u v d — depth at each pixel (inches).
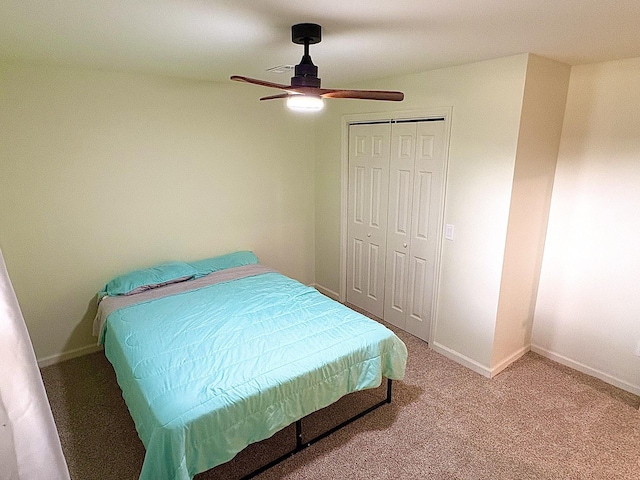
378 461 82.6
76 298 121.2
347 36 75.5
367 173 143.3
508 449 85.5
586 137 105.2
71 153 112.3
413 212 128.5
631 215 99.8
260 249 159.3
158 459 62.8
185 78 127.0
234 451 70.3
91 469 80.5
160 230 133.0
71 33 73.9
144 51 88.4
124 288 117.3
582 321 113.2
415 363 120.3
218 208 144.3
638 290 101.1
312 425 93.4
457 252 115.2
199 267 135.7
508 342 116.5
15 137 103.7
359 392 106.1
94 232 120.4
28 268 111.8
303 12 61.4
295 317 101.3
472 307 113.7
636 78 94.5
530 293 119.0
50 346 119.6
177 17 64.0
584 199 108.0
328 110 152.5
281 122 152.6
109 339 99.3
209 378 75.0
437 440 88.3
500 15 62.9
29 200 108.5
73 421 94.5
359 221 151.3
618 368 107.6
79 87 110.3
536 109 97.9
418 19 64.8
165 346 86.8
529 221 108.4
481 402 101.4
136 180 124.7
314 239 175.0
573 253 112.4
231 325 96.6
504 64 94.7
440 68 108.7
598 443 87.2
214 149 138.5
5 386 17.8
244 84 140.1
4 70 99.6
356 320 100.0
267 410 73.5
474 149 105.4
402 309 140.5
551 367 117.8
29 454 18.7
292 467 81.2
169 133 128.0
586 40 78.5
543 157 105.7
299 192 164.9
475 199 107.5
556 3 57.0
